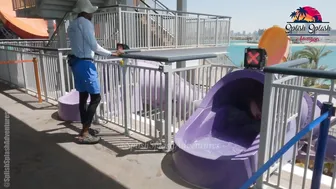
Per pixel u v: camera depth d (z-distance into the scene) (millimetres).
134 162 2502
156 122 2816
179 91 2803
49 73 4508
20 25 12117
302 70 1590
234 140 2600
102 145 2877
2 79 6430
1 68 6375
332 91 1563
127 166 2430
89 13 2707
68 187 2111
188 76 3025
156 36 7172
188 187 2109
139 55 2652
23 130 3322
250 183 1339
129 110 3096
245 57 2396
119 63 3035
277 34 4219
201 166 2066
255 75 2322
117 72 3158
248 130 2793
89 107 2871
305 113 2592
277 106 1900
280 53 4113
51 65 4402
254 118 2920
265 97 1848
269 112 1854
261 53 2303
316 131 2764
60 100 3725
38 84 4582
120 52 2834
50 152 2717
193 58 2689
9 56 5793
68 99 3754
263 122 1890
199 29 8297
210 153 2289
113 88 3295
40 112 4070
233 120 2914
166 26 7379
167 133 2686
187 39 8016
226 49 9422
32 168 2400
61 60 4109
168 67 2498
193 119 2576
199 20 8234
